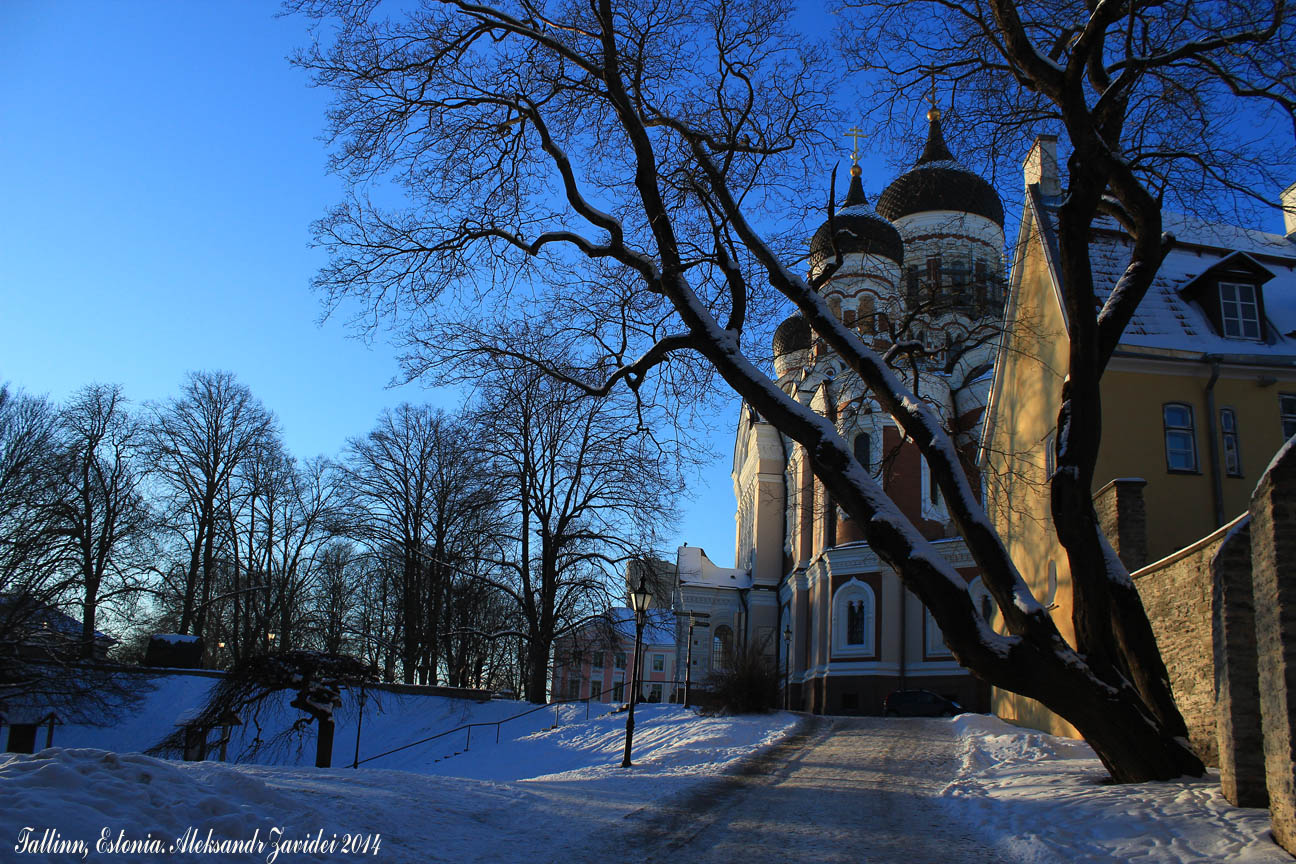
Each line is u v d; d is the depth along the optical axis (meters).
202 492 41.22
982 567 13.31
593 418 33.72
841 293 44.12
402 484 40.81
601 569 34.50
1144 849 9.23
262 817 7.79
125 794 7.30
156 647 35.06
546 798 12.09
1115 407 21.78
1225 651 10.88
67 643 28.81
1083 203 13.36
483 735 29.91
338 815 8.73
